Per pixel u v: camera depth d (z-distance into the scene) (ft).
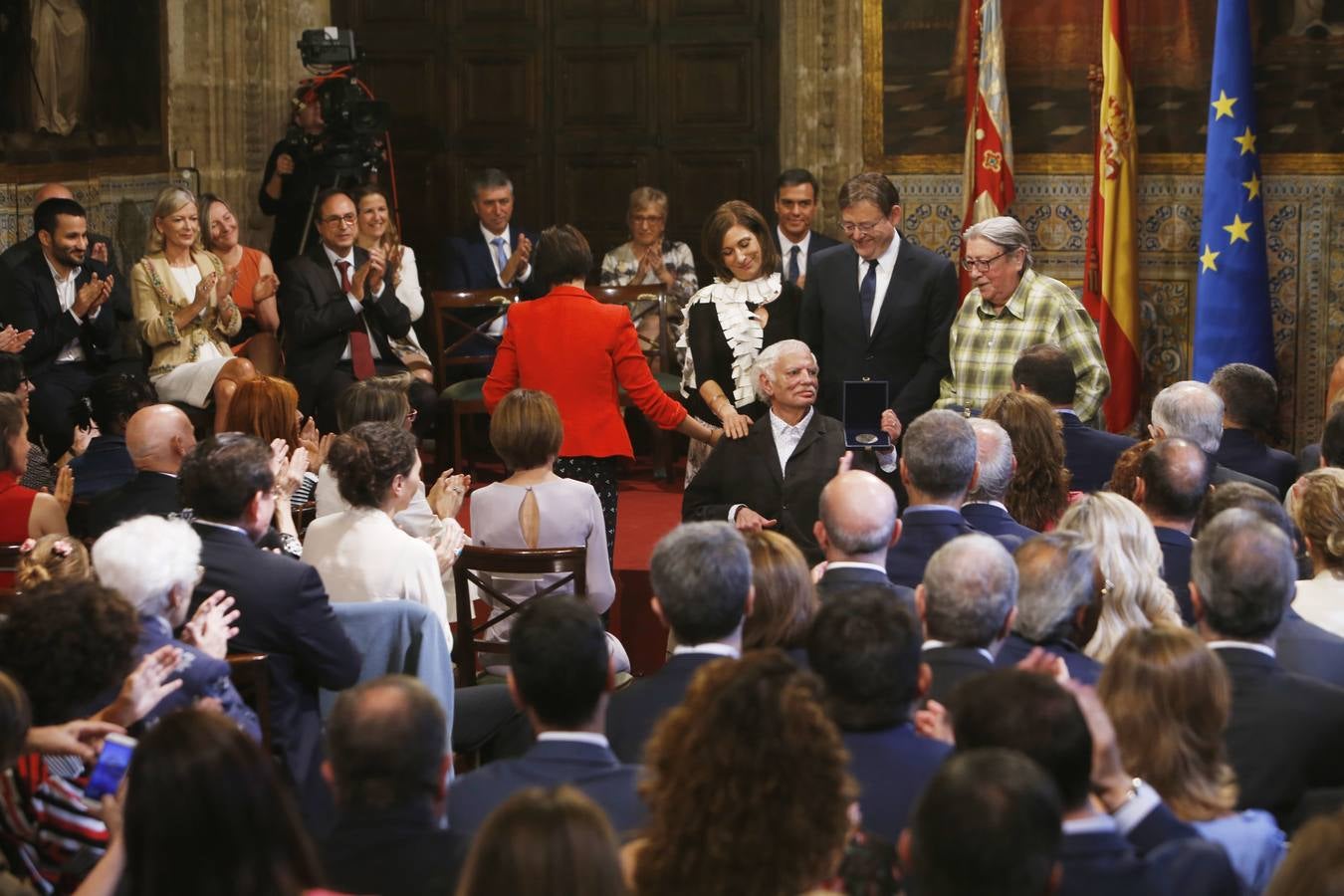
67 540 31.17
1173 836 21.75
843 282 50.80
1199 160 69.82
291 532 39.29
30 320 58.90
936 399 50.93
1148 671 23.72
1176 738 23.53
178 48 75.41
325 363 64.08
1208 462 37.06
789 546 29.19
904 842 18.43
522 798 16.26
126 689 25.07
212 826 17.67
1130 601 30.94
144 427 38.29
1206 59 69.15
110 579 27.40
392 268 65.77
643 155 79.66
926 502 35.14
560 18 79.51
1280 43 68.39
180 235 63.87
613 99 79.61
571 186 80.23
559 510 39.34
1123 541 31.17
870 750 23.07
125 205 71.26
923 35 71.51
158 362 62.90
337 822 20.49
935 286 50.47
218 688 27.76
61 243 59.31
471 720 36.27
